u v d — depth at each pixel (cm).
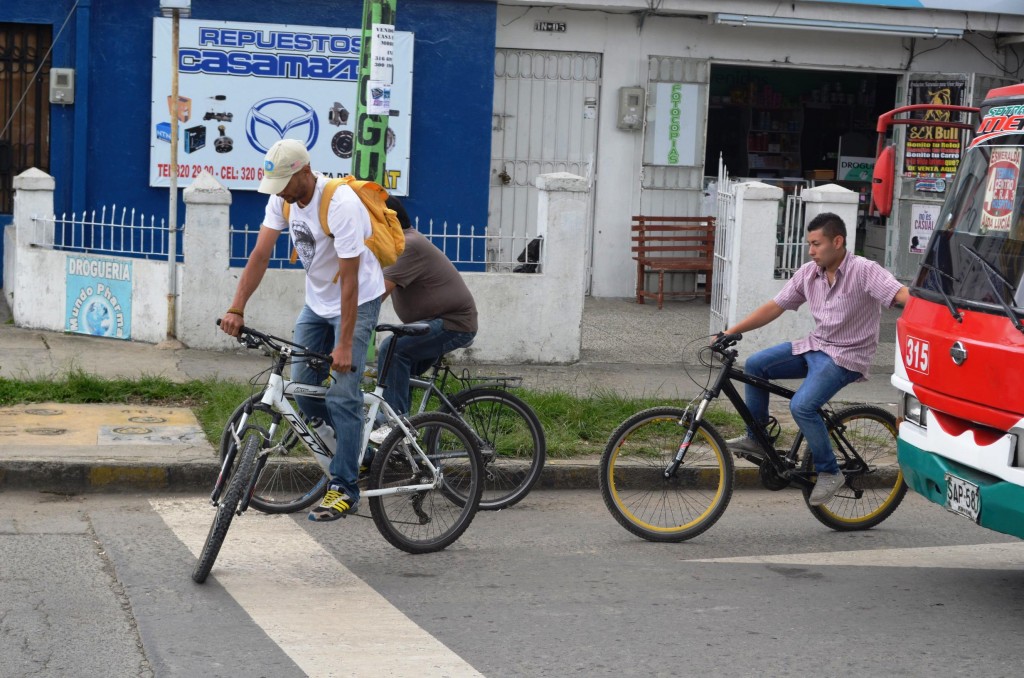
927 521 768
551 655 509
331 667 487
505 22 1473
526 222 1519
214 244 1109
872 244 1703
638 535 698
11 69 1352
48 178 1193
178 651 498
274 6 1374
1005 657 526
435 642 520
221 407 878
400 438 647
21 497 730
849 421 737
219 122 1376
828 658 517
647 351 1234
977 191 624
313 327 658
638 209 1541
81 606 547
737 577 633
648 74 1518
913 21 1519
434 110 1426
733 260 1200
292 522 703
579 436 882
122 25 1341
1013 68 1627
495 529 714
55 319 1184
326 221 616
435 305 717
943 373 604
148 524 683
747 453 716
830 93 1767
